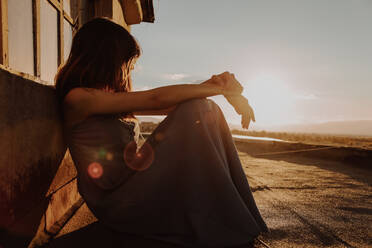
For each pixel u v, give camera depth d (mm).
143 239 1350
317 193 3057
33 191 1246
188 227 1302
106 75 1503
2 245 939
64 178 1836
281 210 2297
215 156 1352
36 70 2396
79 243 1317
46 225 1485
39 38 2453
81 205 2131
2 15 1736
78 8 3932
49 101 1436
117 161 1437
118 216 1343
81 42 1515
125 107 1358
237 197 1350
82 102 1355
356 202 2660
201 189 1328
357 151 5996
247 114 1683
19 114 1078
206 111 1428
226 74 1711
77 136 1415
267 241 1566
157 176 1334
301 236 1674
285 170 5035
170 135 1371
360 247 1532
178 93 1386
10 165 1005
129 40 1576
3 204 947
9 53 1939
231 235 1305
